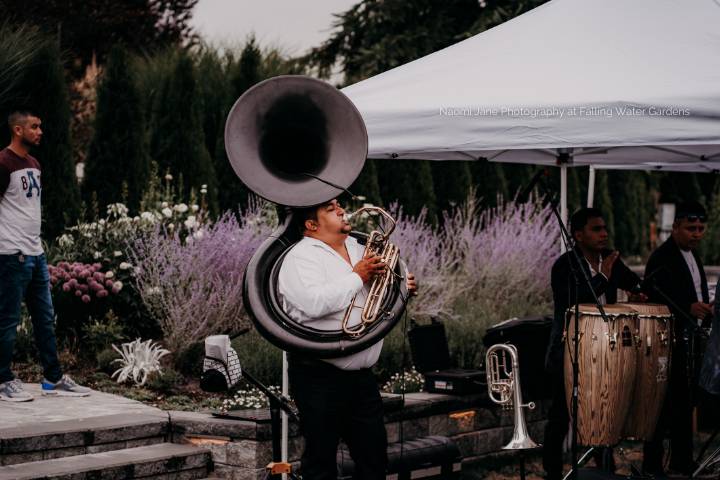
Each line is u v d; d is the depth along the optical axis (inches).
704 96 173.6
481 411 270.5
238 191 401.4
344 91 212.4
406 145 195.3
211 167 390.9
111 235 314.8
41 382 272.5
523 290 416.5
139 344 279.4
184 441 229.3
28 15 599.5
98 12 682.2
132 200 365.7
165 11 748.6
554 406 224.7
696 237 243.8
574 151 270.1
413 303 343.9
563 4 218.8
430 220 475.5
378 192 437.4
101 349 292.7
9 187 234.2
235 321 299.9
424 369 269.9
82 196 366.6
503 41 213.0
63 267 299.6
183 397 264.2
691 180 864.3
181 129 386.3
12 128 236.7
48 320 250.8
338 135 157.4
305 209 161.0
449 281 376.8
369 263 154.4
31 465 203.2
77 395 255.4
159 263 301.1
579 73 191.0
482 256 412.2
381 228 164.6
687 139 174.1
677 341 236.1
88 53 685.3
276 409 184.2
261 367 272.8
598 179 674.8
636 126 176.6
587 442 206.1
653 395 209.9
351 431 161.5
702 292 256.2
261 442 219.9
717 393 192.4
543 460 228.1
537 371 268.2
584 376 203.6
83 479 200.5
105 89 367.6
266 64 448.5
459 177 510.9
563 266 221.5
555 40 204.7
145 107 406.9
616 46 197.3
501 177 538.6
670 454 250.1
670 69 184.4
